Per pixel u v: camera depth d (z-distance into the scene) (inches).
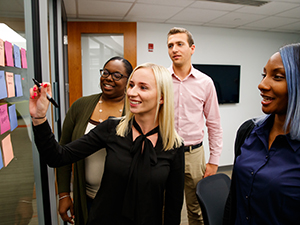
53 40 70.2
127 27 115.0
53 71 69.4
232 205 35.5
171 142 33.0
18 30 30.5
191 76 65.0
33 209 36.4
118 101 42.3
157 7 100.7
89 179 39.7
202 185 45.1
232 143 151.9
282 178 26.9
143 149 32.1
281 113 28.4
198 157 66.5
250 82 151.2
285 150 28.3
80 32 111.5
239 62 146.6
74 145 33.0
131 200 31.0
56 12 81.6
